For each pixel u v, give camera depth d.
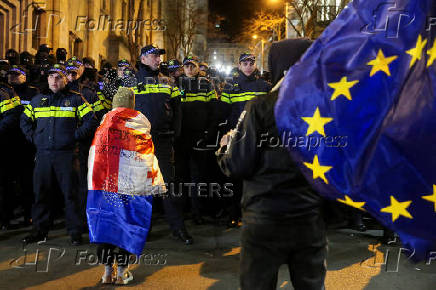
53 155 5.90
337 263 5.21
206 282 4.48
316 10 17.33
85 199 6.69
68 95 6.04
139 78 6.05
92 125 5.82
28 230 6.83
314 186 2.27
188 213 8.45
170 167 6.09
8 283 4.37
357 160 2.19
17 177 7.86
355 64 2.26
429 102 2.13
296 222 2.38
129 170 4.39
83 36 20.06
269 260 2.41
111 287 4.30
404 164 2.13
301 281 2.45
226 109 7.01
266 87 6.89
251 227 2.43
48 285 4.33
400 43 2.22
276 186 2.39
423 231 2.12
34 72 8.43
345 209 2.45
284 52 2.55
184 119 7.00
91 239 4.20
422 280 4.65
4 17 13.33
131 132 4.46
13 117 6.54
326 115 2.25
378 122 2.17
